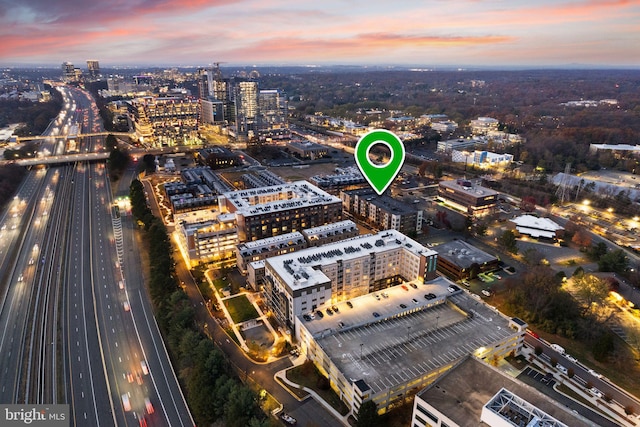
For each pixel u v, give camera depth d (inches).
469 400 4343.0
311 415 5177.2
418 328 6259.8
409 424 4977.9
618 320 6934.1
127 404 5349.4
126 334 6692.9
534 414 3902.6
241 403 4800.7
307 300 6481.3
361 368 5383.9
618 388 5551.2
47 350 6323.8
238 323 7007.9
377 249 7800.2
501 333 6141.7
